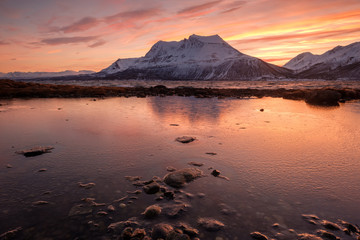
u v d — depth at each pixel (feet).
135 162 20.38
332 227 11.37
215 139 28.17
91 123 38.04
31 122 38.75
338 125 36.91
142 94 101.14
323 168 18.95
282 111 53.21
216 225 11.59
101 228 11.36
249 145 25.62
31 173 17.94
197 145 25.59
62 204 13.51
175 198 14.33
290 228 11.40
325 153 22.84
